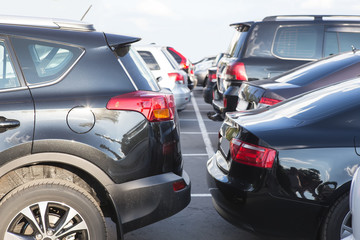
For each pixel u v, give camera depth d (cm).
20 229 351
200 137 982
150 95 361
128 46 386
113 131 348
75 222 350
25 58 349
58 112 340
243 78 830
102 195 369
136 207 355
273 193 364
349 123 374
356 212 263
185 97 1159
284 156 365
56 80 348
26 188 336
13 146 331
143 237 452
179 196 370
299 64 838
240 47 859
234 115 444
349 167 357
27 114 336
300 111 402
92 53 359
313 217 360
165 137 366
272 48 849
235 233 465
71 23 366
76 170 358
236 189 379
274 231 371
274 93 606
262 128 384
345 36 856
